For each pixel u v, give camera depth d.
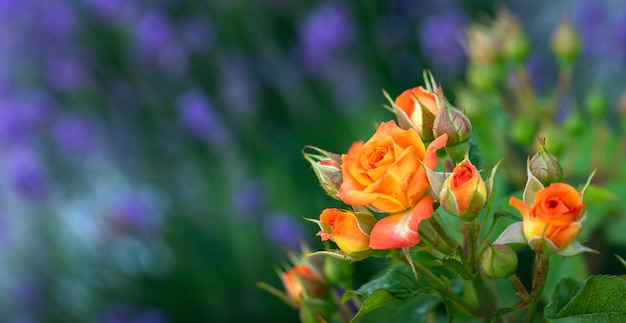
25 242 3.38
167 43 3.47
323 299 1.24
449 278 1.18
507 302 1.31
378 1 3.78
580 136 1.49
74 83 3.59
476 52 1.59
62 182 3.56
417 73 3.59
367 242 1.10
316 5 3.74
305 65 3.43
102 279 3.32
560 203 1.07
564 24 1.68
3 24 3.76
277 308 3.04
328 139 3.32
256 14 3.60
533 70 3.15
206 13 3.73
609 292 1.08
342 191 1.08
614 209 1.37
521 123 1.49
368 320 1.20
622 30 2.94
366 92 3.37
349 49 3.48
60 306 3.35
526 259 2.00
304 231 2.97
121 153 3.55
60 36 3.74
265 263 3.04
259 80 3.59
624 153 1.52
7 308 3.40
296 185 3.21
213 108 3.50
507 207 1.23
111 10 3.59
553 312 1.10
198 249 3.19
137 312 3.24
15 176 3.23
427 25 3.47
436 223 1.13
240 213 3.01
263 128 3.52
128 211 3.09
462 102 1.50
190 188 3.37
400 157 1.07
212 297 3.13
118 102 3.68
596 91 1.56
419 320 1.19
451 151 1.13
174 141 3.50
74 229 3.47
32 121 3.46
